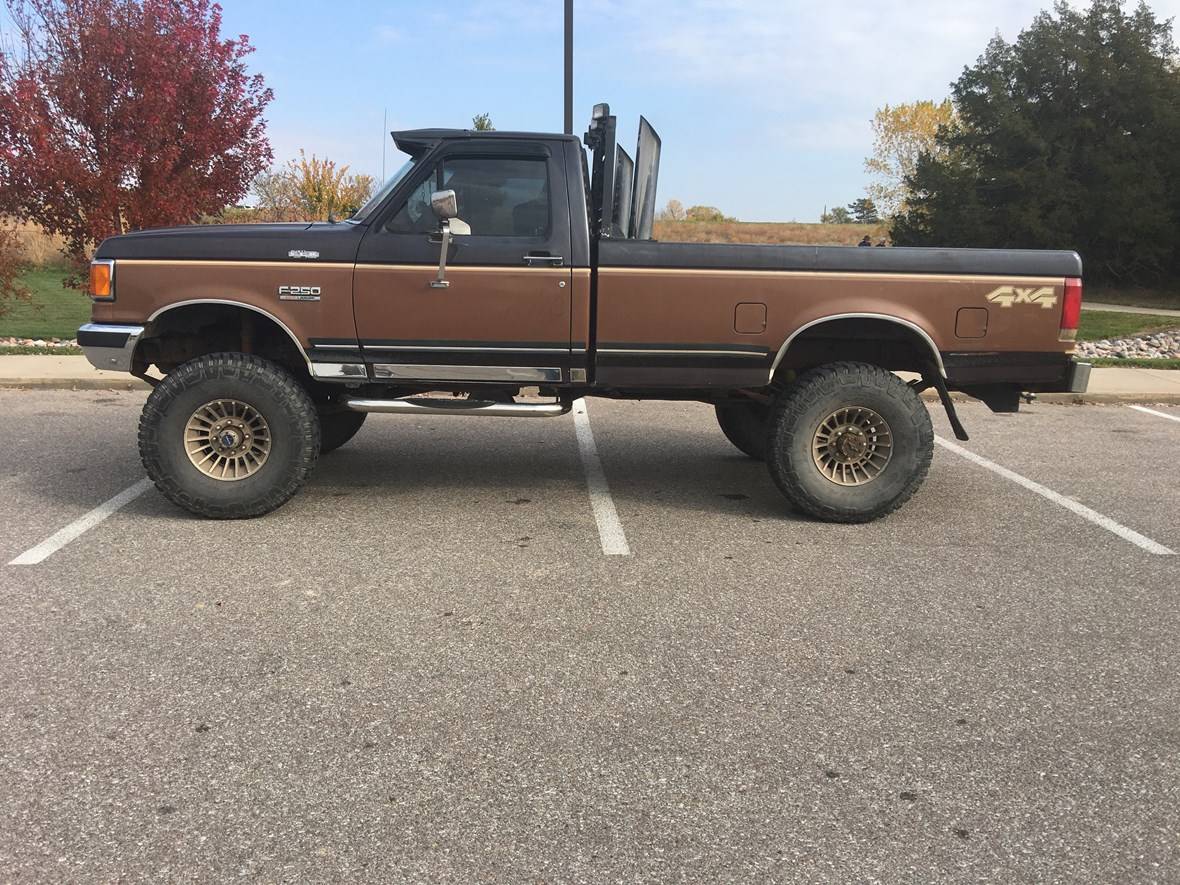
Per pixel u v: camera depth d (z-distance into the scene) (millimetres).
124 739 3025
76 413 8625
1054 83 33094
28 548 4852
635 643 3828
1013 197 33719
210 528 5262
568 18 11867
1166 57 32750
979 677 3578
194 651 3678
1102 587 4574
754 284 5223
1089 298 30859
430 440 7879
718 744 3062
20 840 2523
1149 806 2766
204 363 5215
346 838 2561
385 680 3465
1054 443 8164
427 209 5277
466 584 4469
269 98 12633
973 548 5156
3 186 11680
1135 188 30734
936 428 8836
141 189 11875
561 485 6398
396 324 5242
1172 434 8633
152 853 2484
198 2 11984
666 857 2506
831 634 3953
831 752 3027
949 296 5262
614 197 5789
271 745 3008
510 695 3367
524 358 5320
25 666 3516
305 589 4363
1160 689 3502
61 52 11750
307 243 5184
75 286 13086
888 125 44812
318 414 5555
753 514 5746
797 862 2494
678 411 9609
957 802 2770
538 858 2494
